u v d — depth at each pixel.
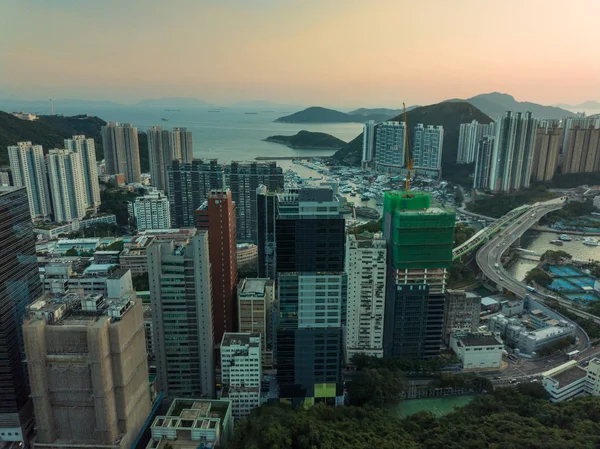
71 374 188.75
